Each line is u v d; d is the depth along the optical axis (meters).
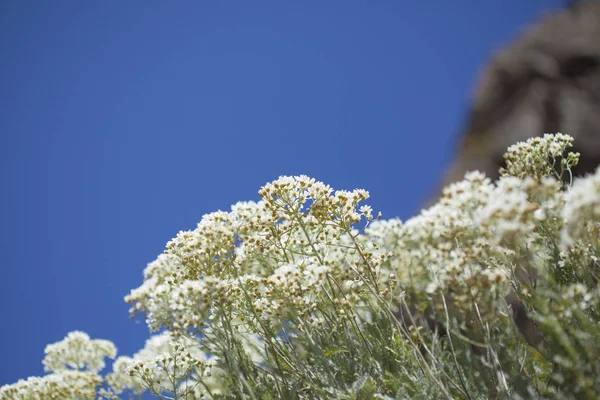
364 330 3.52
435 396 2.94
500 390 2.76
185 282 3.05
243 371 3.54
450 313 3.47
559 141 3.51
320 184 3.45
